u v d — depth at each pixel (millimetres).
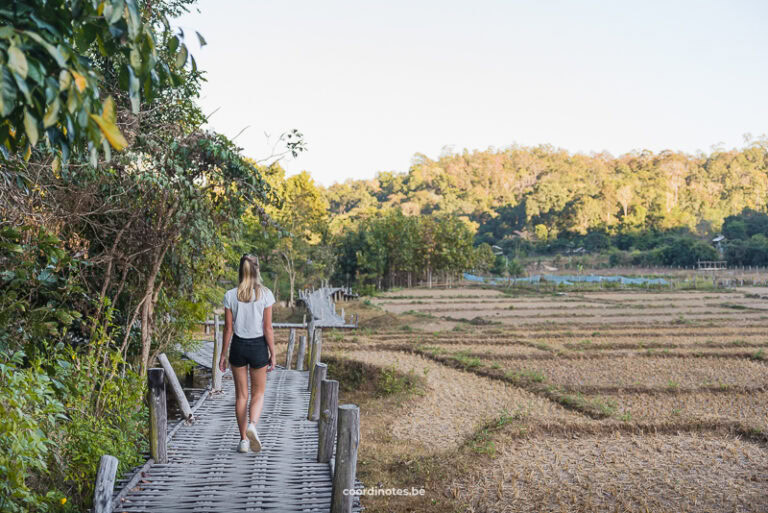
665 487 7754
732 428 10430
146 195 6949
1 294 4871
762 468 8461
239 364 5285
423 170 161125
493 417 11953
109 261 6699
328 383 5531
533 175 164625
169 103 7273
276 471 5250
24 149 2764
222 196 7652
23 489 3682
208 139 6992
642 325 27531
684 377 15453
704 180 147250
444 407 13188
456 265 63375
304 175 51719
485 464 8797
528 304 40188
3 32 1937
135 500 4582
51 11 2283
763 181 144875
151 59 2475
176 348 11406
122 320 8195
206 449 5836
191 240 7738
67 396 5371
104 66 6309
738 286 57031
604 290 52250
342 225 92500
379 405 13750
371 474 8742
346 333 25984
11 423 3559
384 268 64312
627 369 16656
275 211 46688
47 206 5602
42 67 2059
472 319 31469
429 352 19484
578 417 11508
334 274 66812
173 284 8750
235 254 12180
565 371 16453
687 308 36188
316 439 6266
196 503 4543
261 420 7000
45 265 5652
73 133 2357
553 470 8492
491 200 152250
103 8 2287
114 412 6137
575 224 121750
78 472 4949
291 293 46562
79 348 6418
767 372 16031
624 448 9492
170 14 7055
